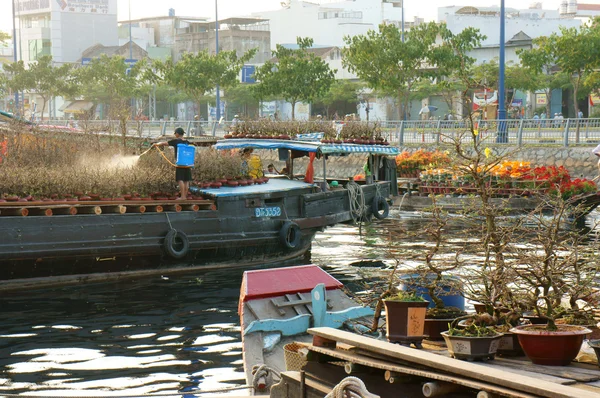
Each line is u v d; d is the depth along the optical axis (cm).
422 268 878
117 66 8156
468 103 897
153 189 1952
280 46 6125
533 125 3759
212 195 1945
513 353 698
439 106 7581
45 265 1688
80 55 12531
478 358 668
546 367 647
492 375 511
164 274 1869
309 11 11706
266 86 6038
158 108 9819
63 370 1103
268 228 2036
